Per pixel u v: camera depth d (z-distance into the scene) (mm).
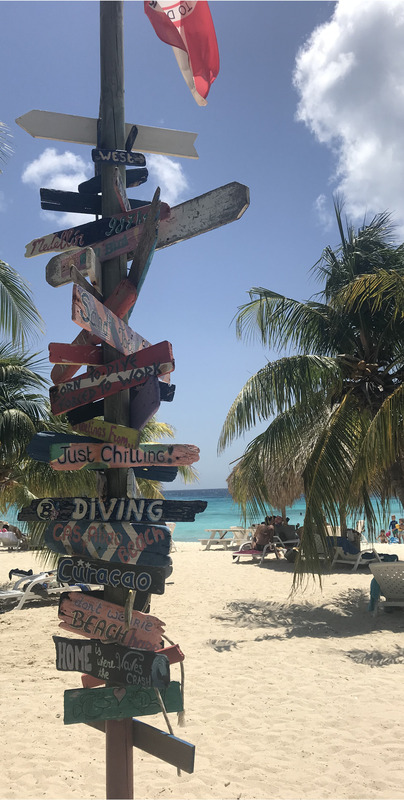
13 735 4145
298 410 8219
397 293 7973
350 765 3654
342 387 8484
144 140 2697
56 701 4824
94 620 2293
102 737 4133
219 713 4531
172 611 8555
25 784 3445
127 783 2297
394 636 6879
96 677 2264
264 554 14297
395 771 3557
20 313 7723
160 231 2596
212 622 7785
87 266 2418
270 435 8336
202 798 3295
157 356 2297
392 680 5227
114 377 2367
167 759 2201
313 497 7508
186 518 2211
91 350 2498
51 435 2404
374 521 8164
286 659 5980
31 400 10062
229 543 20500
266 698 4848
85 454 2357
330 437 7738
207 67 2768
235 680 5316
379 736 4043
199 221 2529
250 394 8180
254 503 9000
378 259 9625
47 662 6000
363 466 7238
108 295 2559
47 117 2613
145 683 2172
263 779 3504
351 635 6996
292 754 3832
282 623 7688
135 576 2215
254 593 9992
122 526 2270
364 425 8273
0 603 9195
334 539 11766
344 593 9680
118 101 2609
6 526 21750
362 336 9008
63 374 2596
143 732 2309
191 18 2721
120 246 2543
